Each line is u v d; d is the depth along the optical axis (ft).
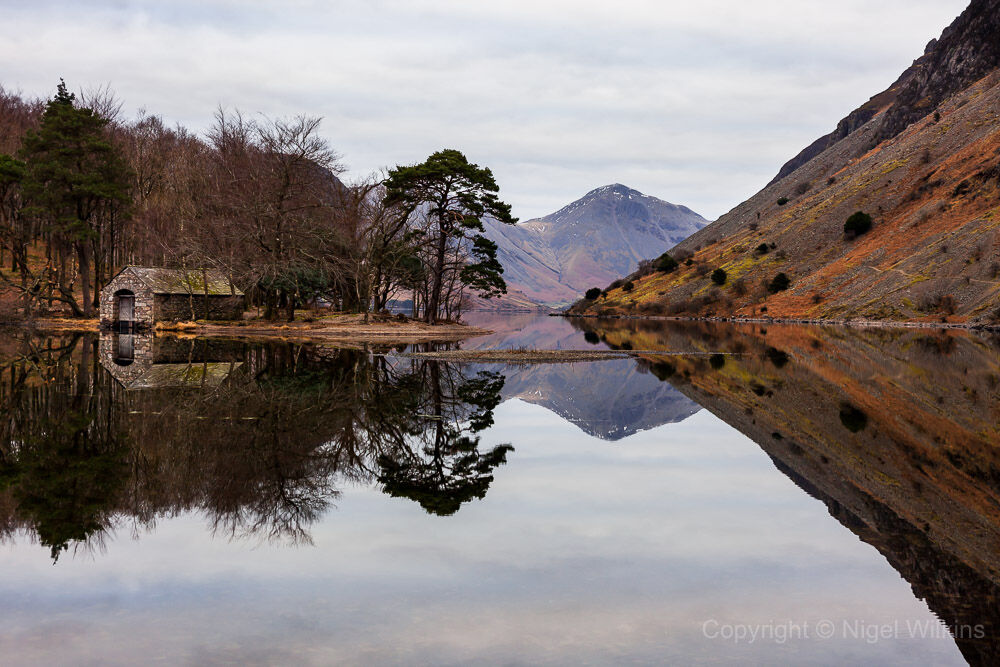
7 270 258.37
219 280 226.58
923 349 163.84
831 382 99.45
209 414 64.44
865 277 391.04
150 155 271.28
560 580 27.32
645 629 23.18
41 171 209.87
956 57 610.24
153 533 32.65
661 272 590.14
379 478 43.83
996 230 344.08
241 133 243.19
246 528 33.55
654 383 99.96
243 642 21.89
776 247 502.38
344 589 26.22
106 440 52.49
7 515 35.14
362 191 266.77
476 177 244.22
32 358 116.88
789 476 45.70
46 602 24.91
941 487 42.96
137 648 21.49
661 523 34.96
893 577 28.07
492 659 20.97
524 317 612.29
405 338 207.10
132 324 210.38
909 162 497.46
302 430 57.72
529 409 74.64
